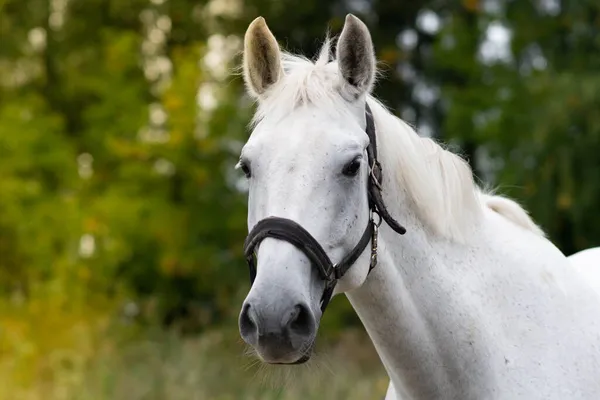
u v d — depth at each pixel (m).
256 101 3.68
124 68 13.38
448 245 3.65
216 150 12.66
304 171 3.22
